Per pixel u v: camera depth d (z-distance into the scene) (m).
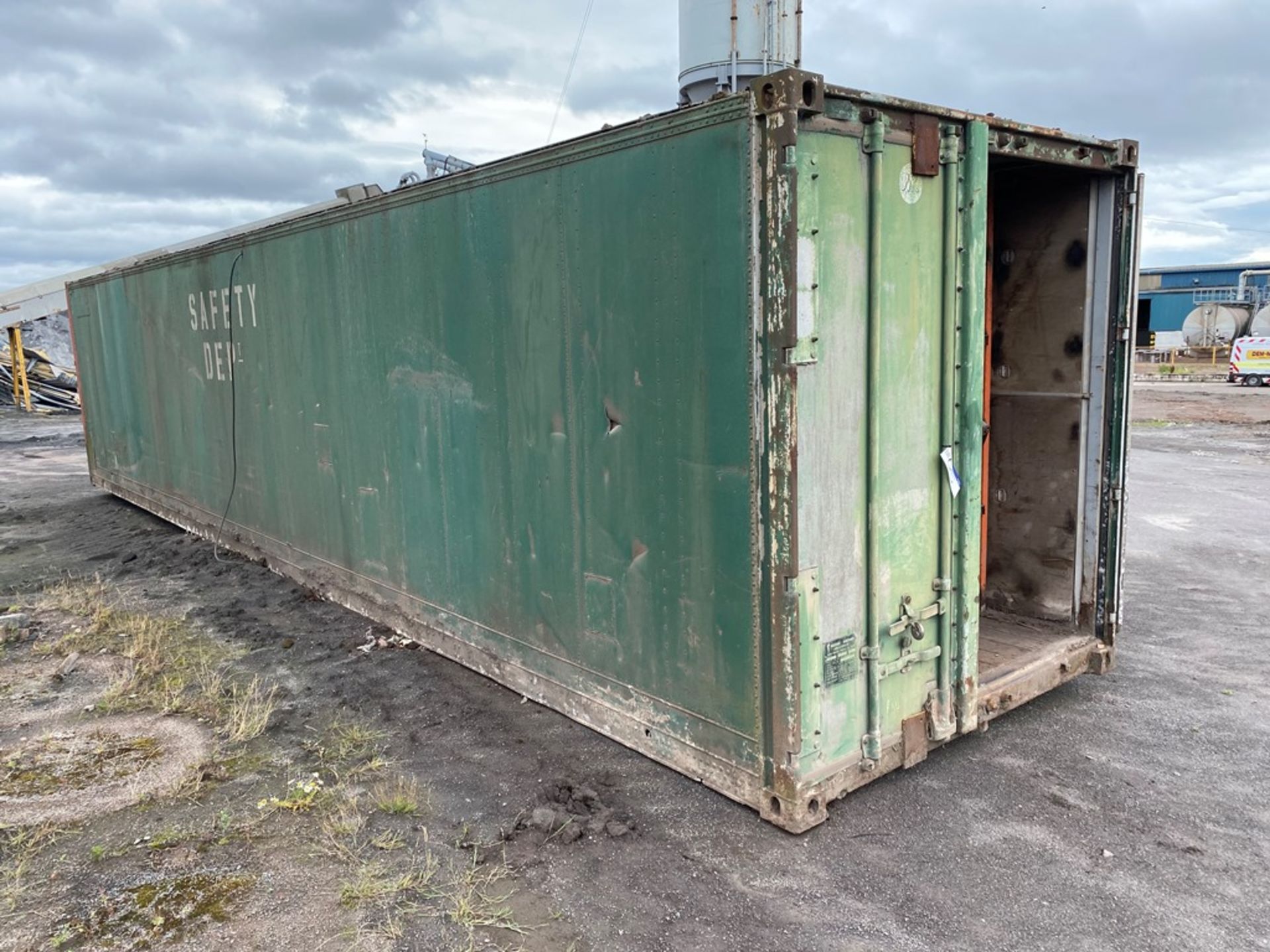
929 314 3.58
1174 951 2.76
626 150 3.56
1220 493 10.38
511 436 4.46
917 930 2.87
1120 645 5.51
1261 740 4.19
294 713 4.67
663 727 3.83
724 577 3.41
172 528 9.51
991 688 4.09
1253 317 34.28
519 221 4.19
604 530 3.97
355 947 2.83
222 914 3.01
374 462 5.73
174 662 5.43
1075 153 4.08
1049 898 3.03
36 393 25.41
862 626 3.46
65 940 2.89
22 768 4.09
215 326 7.72
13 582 7.53
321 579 6.68
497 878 3.18
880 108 3.27
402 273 5.13
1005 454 4.99
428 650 5.49
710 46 5.39
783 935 2.86
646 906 3.01
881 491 3.46
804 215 2.99
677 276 3.42
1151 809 3.59
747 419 3.22
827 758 3.40
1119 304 4.43
